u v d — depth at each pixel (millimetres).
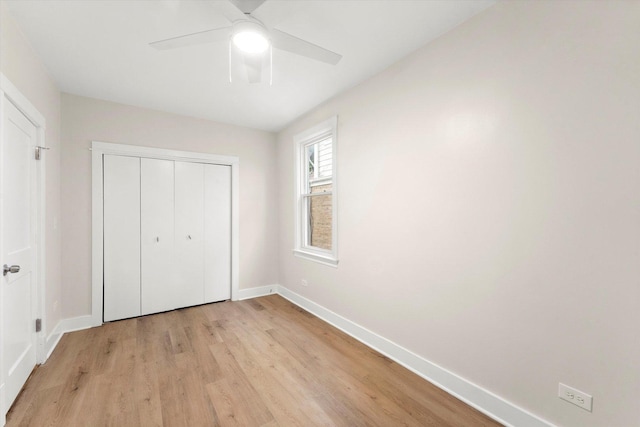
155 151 3236
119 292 3059
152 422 1573
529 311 1491
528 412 1490
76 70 2361
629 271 1188
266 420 1600
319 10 1681
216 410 1674
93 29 1844
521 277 1521
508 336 1576
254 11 1441
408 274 2156
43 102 2258
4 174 1638
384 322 2371
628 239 1189
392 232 2285
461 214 1800
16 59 1769
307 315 3256
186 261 3477
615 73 1220
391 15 1729
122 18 1745
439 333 1935
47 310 2332
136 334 2709
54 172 2543
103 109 2959
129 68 2340
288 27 1839
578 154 1323
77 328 2812
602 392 1257
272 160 4137
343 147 2807
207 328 2863
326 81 2578
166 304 3338
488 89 1661
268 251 4105
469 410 1694
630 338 1187
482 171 1689
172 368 2113
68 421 1573
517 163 1531
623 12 1199
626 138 1192
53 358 2242
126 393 1818
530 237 1485
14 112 1780
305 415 1642
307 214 3676
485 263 1679
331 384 1940
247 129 3912
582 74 1309
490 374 1657
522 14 1510
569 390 1352
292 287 3779
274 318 3156
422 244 2047
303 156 3654
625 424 1197
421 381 1986
